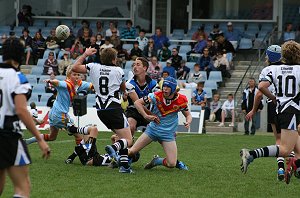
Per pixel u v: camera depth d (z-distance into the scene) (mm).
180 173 32375
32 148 43156
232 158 40281
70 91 35156
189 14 90812
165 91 31359
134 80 33375
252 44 82812
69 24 92312
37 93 74812
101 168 33406
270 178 31422
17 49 19641
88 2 92750
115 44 79188
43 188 27297
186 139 55500
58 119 35125
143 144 32188
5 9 93250
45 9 92625
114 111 32000
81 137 35312
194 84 71750
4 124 19266
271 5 88750
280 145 27531
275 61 29734
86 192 26469
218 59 77062
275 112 28172
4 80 19281
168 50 79250
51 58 77688
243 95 66312
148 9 92375
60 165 34312
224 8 89938
